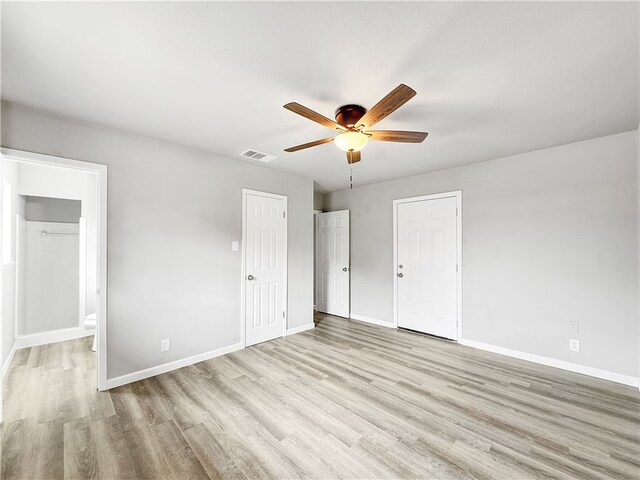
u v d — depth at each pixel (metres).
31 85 1.89
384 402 2.29
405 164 3.62
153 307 2.79
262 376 2.75
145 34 1.45
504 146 2.99
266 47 1.55
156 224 2.82
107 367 2.51
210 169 3.23
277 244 3.92
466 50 1.56
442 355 3.29
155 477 1.56
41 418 2.06
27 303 3.64
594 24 1.37
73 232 3.95
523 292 3.19
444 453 1.74
